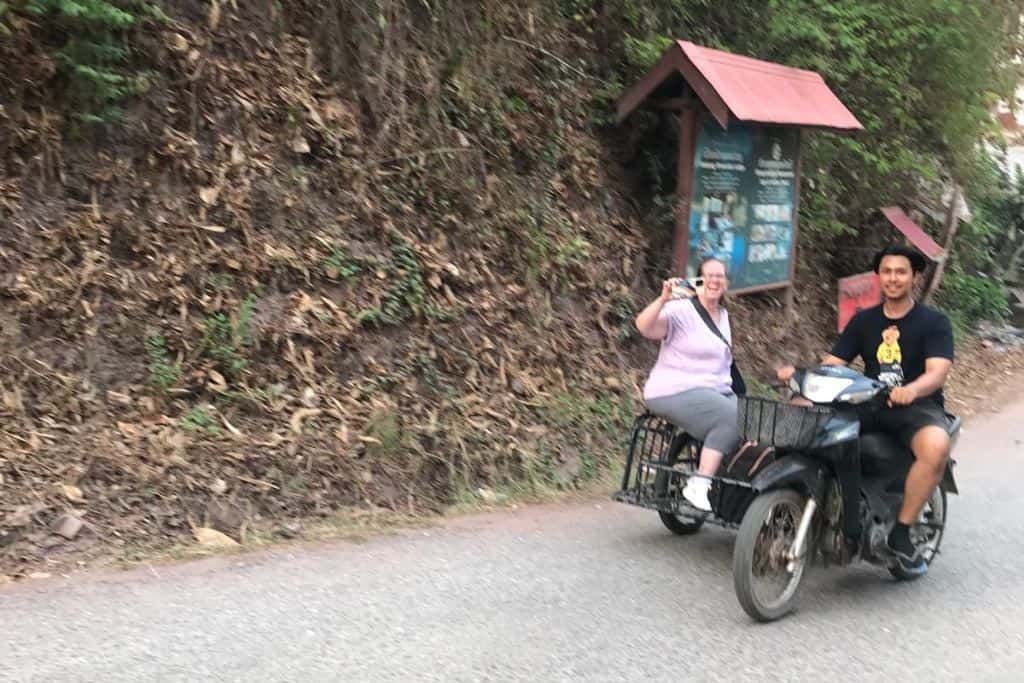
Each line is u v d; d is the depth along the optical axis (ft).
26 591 14.79
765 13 35.70
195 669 12.85
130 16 20.66
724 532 20.06
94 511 16.84
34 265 19.69
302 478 19.01
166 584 15.43
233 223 22.02
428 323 23.26
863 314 17.95
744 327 31.78
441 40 27.35
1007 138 51.37
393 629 14.48
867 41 36.78
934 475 16.51
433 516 19.72
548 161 29.12
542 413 23.59
